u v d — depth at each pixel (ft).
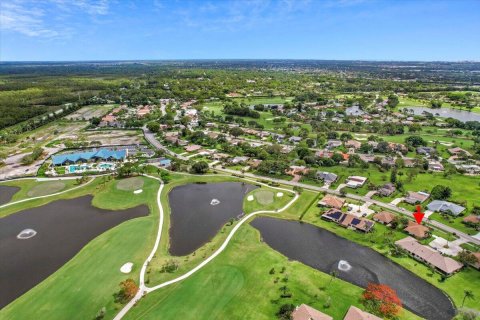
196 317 211.61
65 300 228.84
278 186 434.30
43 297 232.32
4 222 347.97
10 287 247.70
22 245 304.71
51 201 395.96
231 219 345.92
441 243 296.92
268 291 235.81
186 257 279.49
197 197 410.11
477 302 226.58
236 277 251.60
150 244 299.79
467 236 308.60
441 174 473.26
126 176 464.65
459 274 256.73
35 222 347.56
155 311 216.74
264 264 268.00
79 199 402.31
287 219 349.20
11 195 412.77
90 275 255.09
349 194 403.54
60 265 273.33
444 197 383.86
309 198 392.27
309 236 315.99
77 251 293.84
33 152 568.82
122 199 398.62
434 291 239.91
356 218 332.80
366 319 200.54
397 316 213.05
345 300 226.99
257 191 417.90
